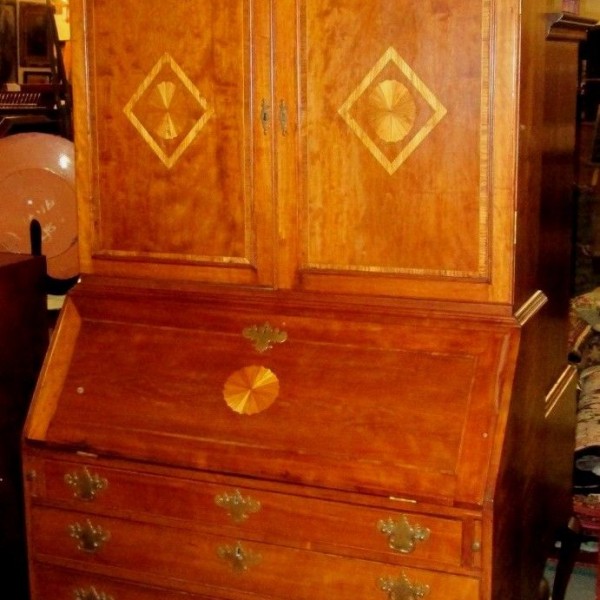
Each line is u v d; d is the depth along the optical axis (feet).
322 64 6.78
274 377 6.96
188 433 7.01
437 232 6.64
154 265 7.59
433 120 6.52
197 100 7.22
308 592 6.70
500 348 6.48
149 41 7.32
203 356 7.26
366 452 6.46
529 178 6.76
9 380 8.44
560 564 8.72
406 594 6.37
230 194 7.23
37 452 7.47
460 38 6.36
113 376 7.45
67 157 9.57
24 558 8.79
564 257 8.36
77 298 7.83
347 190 6.86
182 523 7.05
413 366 6.64
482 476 6.11
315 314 7.02
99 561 7.42
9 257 8.77
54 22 10.93
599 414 9.45
